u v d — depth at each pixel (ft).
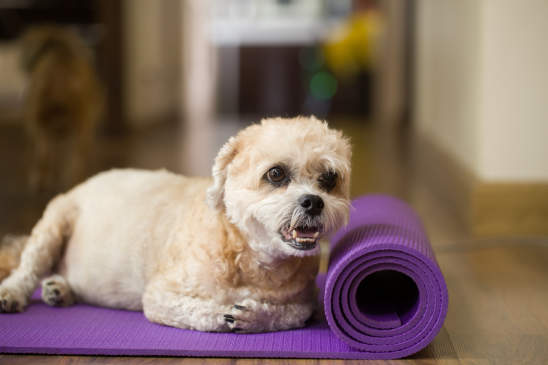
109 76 28.32
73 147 18.57
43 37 18.28
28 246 8.06
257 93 43.73
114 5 27.89
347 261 6.66
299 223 6.39
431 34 22.06
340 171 6.76
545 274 10.17
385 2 38.65
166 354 6.59
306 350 6.66
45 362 6.43
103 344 6.68
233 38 43.37
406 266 6.69
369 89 43.19
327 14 44.68
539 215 13.07
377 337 6.70
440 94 19.44
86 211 8.16
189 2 38.68
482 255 11.37
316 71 43.39
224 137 29.53
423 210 15.17
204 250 6.92
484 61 12.93
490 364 6.66
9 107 36.27
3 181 18.42
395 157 24.11
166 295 7.06
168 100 37.42
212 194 6.80
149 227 7.58
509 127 13.01
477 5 13.43
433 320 6.68
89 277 7.87
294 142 6.56
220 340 6.86
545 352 7.01
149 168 20.16
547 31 12.74
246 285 6.99
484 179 13.14
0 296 7.56
